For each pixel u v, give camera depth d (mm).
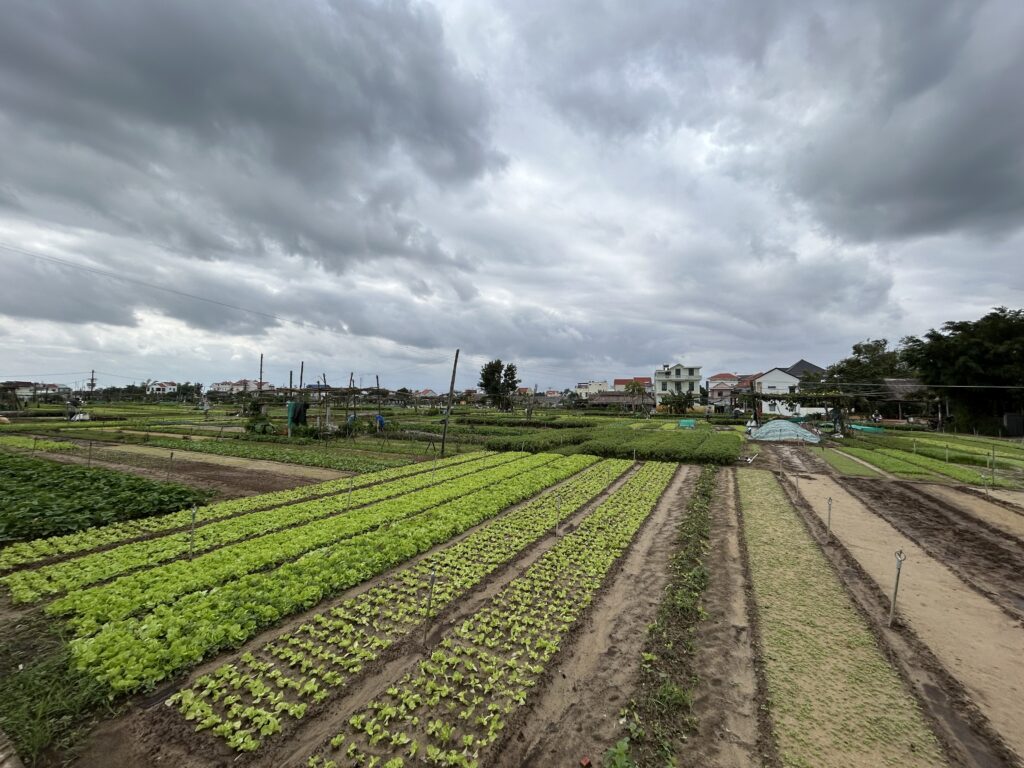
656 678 7438
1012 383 50281
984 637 8953
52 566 10867
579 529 15164
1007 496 21516
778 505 19156
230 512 16266
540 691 7137
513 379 105312
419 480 23062
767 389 94000
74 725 6191
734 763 5824
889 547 14156
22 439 34500
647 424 65062
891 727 6477
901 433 52812
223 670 7277
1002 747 6129
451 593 10328
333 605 9688
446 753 5848
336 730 6262
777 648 8398
